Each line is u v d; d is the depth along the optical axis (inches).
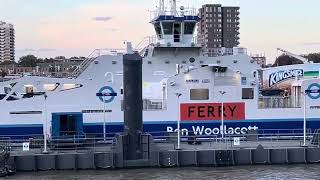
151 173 2276.1
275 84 3730.3
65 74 3442.4
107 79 3038.9
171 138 2753.4
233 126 2883.9
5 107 2751.0
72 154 2340.1
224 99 2878.9
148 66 3097.9
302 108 2933.1
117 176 2210.9
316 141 2620.6
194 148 2501.2
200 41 3587.6
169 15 3070.9
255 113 2903.5
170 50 3120.1
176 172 2292.1
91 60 3058.6
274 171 2300.7
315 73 3718.0
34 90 2903.5
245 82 2893.7
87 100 2807.6
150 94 3053.6
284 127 2923.2
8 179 2154.3
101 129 2810.0
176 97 2842.0
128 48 3031.5
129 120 2401.6
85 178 2167.8
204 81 2861.7
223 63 3184.1
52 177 2194.9
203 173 2262.6
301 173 2251.5
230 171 2308.1
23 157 2304.4
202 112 2861.7
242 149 2448.3
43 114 2753.4
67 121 2605.8
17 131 2751.0
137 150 2381.9
